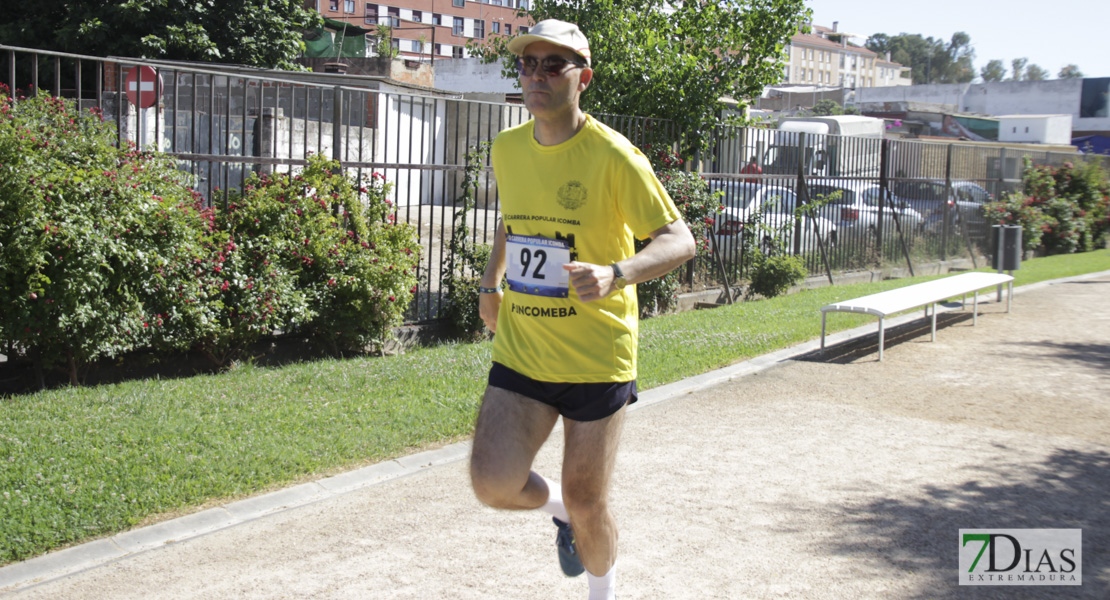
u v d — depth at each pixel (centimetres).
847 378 785
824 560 402
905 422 645
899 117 4772
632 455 559
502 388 304
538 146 300
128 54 2245
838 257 1534
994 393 735
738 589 372
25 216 612
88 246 633
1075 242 2184
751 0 1314
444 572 390
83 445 510
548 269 298
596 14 1358
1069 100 5416
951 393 734
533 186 301
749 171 1355
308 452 528
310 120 1811
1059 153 2252
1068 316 1150
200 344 747
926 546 417
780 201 1386
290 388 671
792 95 6438
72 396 620
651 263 278
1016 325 1079
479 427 301
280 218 788
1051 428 631
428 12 7575
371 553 410
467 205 950
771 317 1081
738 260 1334
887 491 494
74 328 638
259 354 799
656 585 376
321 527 439
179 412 589
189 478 479
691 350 867
